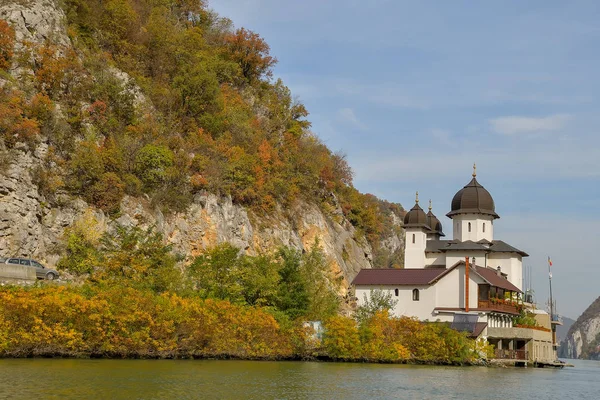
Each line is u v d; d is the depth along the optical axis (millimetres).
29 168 70625
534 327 114000
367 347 86000
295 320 83938
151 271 72938
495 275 115688
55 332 57688
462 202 128000
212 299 74438
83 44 91625
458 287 108812
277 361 78000
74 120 79875
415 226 134375
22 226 67312
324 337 85562
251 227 97438
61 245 71188
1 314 55375
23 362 53688
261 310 79375
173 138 92438
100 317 60688
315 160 130750
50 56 81312
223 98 110625
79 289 63594
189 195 88688
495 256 126125
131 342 63188
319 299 90562
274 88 136000
